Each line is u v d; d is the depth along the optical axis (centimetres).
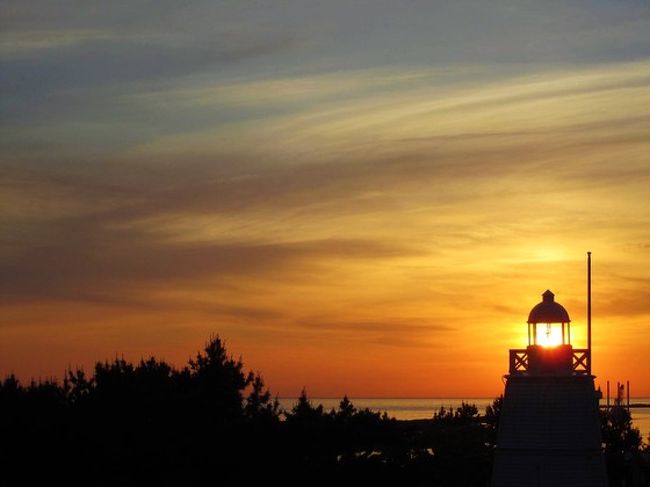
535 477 6062
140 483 6031
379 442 7056
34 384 6600
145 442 6238
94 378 6756
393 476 6919
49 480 5966
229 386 6869
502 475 6144
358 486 6662
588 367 6175
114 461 6050
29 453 6000
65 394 6700
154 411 6475
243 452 6406
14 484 5925
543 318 6253
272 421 6750
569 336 6253
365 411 7281
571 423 6081
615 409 11650
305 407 7156
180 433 6388
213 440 6400
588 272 7250
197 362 7006
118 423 6331
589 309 7188
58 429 6169
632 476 10012
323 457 6825
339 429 6962
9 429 6103
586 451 6034
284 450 6594
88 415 6362
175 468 6112
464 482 8694
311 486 6550
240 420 6675
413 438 7806
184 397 6600
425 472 7500
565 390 6131
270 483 6400
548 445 6078
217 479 6269
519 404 6191
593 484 6016
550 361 6191
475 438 9156
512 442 6156
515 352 6288
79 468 6009
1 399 6353
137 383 6619
